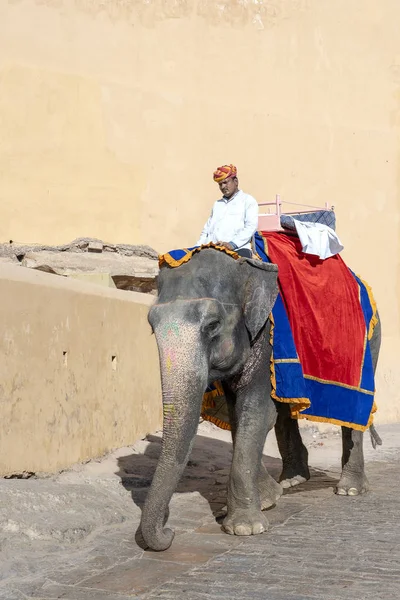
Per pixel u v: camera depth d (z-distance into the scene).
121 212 15.32
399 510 6.16
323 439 12.23
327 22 17.06
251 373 5.67
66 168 15.15
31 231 14.91
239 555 4.70
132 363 8.66
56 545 4.76
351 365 6.52
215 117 16.05
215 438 9.92
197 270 5.21
